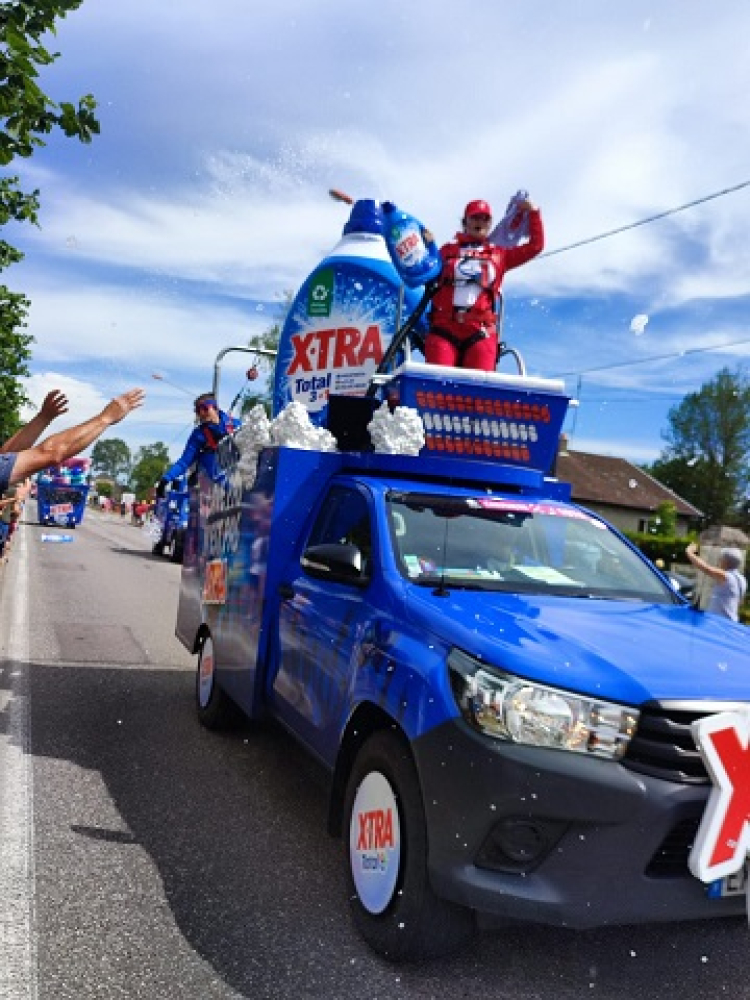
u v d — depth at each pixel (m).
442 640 3.02
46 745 5.21
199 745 5.40
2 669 7.16
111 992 2.73
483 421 4.78
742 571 7.95
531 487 4.67
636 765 2.63
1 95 4.02
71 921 3.16
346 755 3.46
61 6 3.79
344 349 6.53
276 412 6.89
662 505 36.91
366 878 3.13
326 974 2.90
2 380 20.41
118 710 6.12
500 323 6.16
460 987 2.87
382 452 4.50
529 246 5.95
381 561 3.67
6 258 6.69
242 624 4.94
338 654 3.64
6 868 3.55
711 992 2.96
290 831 4.12
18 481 2.91
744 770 2.64
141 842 3.91
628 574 4.16
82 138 4.29
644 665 2.84
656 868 2.67
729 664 2.99
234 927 3.19
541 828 2.63
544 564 4.01
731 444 56.22
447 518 4.03
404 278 5.68
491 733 2.67
